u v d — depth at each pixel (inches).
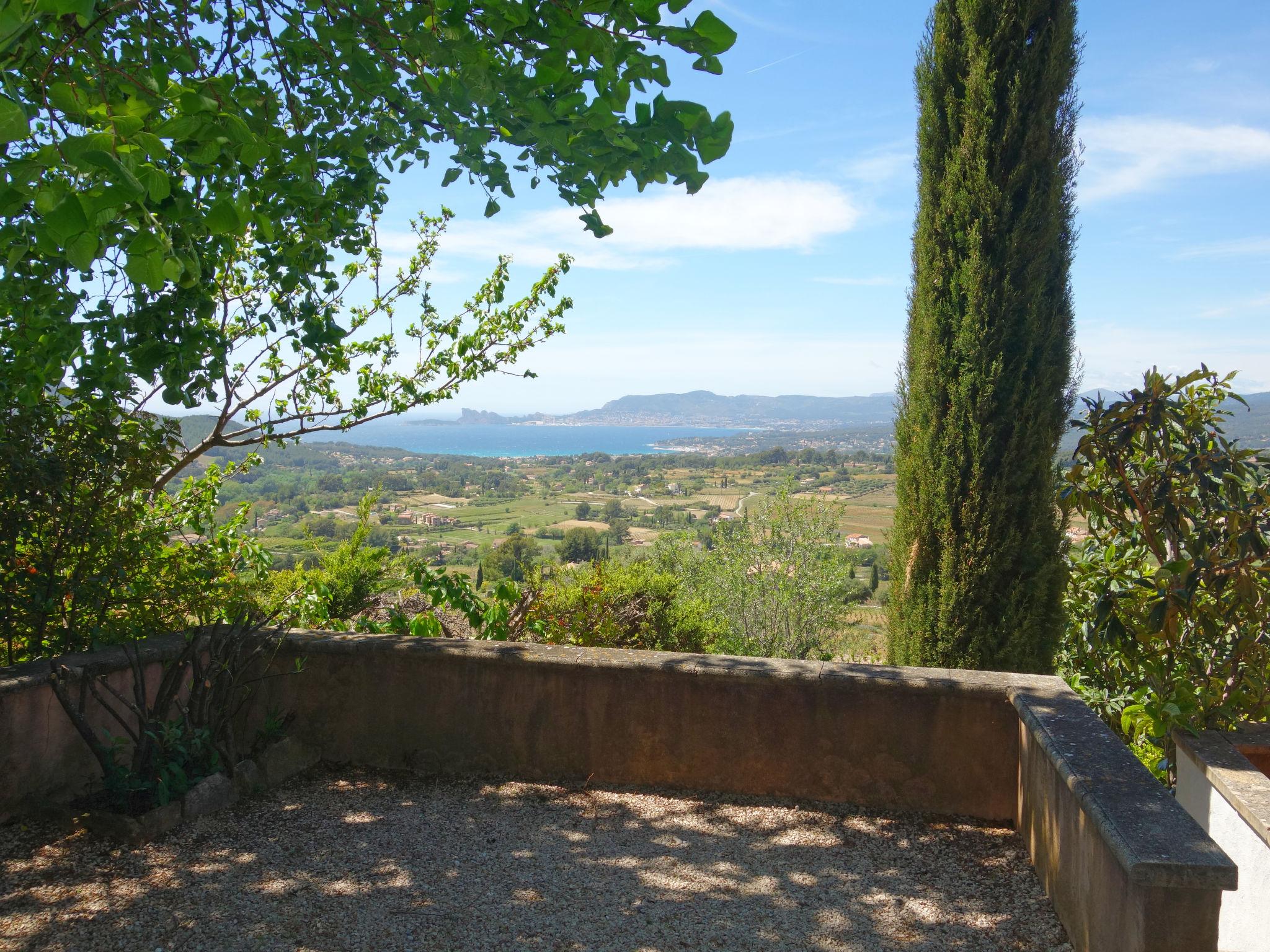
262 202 136.9
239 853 125.3
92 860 121.3
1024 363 168.1
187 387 149.2
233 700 161.2
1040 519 169.3
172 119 84.7
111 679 145.3
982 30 173.0
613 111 95.0
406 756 158.2
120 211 77.3
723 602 327.3
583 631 239.9
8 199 74.5
